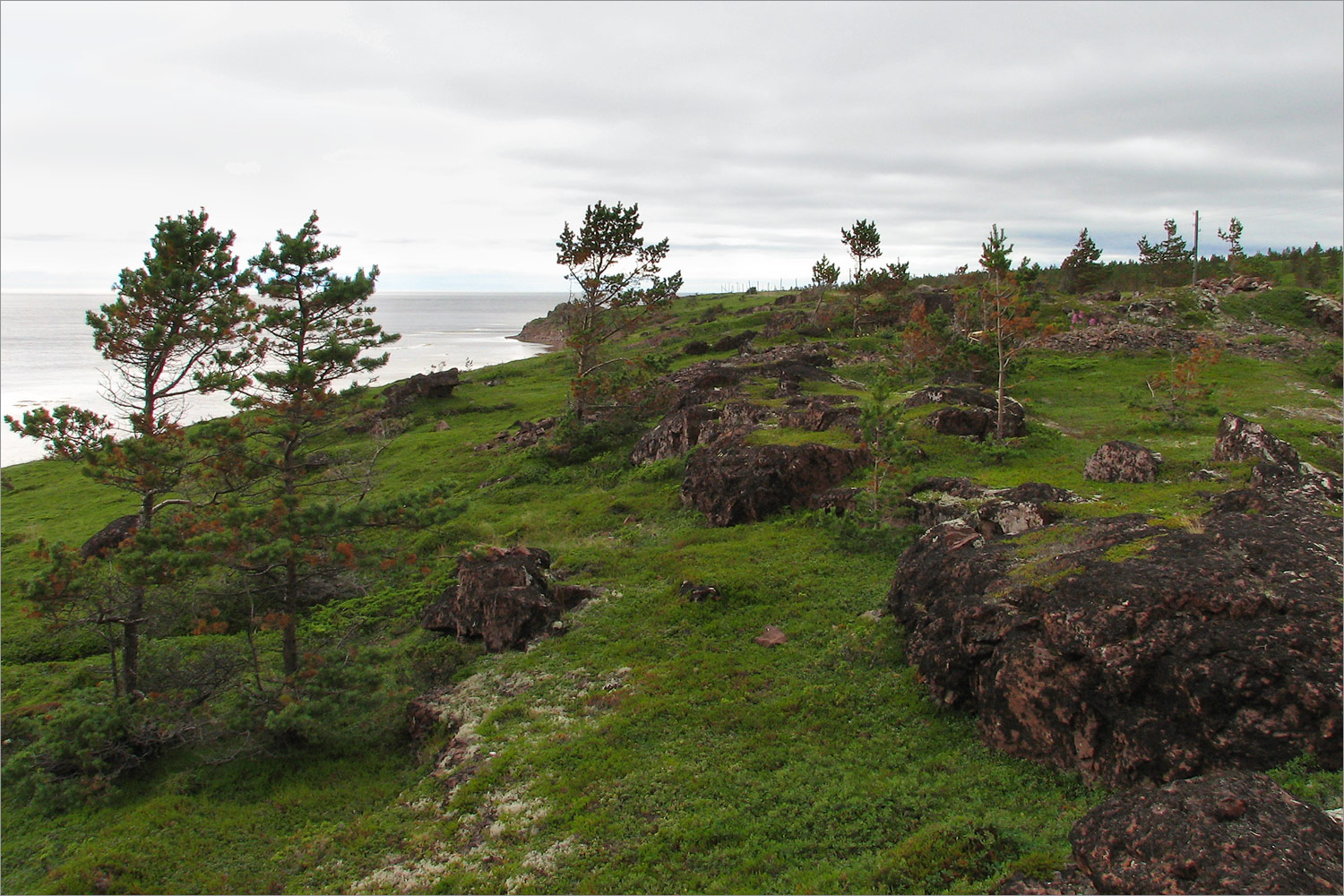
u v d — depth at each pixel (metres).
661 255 46.47
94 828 14.62
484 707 16.11
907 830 10.27
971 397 35.00
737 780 12.16
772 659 16.16
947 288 91.12
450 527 30.81
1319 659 9.47
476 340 172.38
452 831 12.14
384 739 16.75
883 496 22.38
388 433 43.84
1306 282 69.50
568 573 22.92
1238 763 9.15
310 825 13.62
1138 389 41.72
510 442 45.62
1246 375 44.31
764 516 26.06
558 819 11.80
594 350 54.19
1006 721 11.54
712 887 9.77
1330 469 27.11
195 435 17.34
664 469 34.34
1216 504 16.95
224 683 18.77
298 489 20.06
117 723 16.31
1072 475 24.86
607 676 16.48
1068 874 8.12
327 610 24.97
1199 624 10.25
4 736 18.05
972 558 14.54
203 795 15.25
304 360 18.09
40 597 16.69
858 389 43.34
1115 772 9.98
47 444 17.88
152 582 15.88
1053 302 66.50
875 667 15.10
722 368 46.03
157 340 19.30
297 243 17.09
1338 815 7.69
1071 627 10.99
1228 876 6.75
